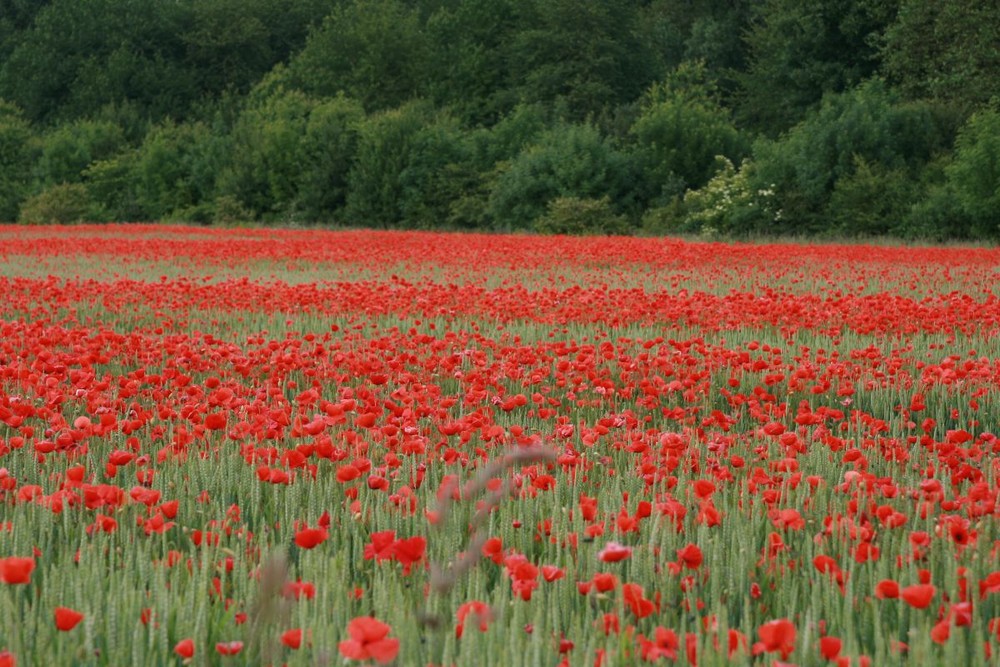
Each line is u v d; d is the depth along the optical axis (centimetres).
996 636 430
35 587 464
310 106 7988
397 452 748
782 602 488
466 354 1146
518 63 9294
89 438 802
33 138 9169
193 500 643
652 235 5241
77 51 11894
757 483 651
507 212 5953
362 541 579
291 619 427
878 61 7206
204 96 11838
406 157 6688
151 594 475
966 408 1119
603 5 8625
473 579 482
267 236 5028
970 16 5822
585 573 514
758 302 1744
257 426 761
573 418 1027
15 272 2897
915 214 4503
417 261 3219
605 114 7375
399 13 10981
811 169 4853
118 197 8069
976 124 4341
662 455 741
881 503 643
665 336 1622
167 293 2080
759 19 8669
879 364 1232
